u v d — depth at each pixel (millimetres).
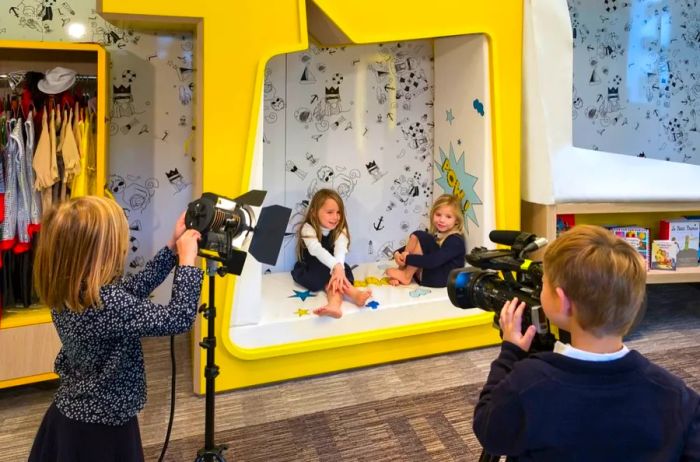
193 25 2086
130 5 1875
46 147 2039
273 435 1857
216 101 1985
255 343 2143
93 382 1205
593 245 957
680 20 3371
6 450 1780
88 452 1211
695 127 3496
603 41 3215
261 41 2016
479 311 2494
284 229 1524
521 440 912
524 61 2520
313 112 2768
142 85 2607
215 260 1420
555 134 2521
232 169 2035
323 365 2258
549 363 929
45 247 1171
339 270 2387
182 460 1723
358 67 2812
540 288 1129
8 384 2043
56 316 1220
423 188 3037
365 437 1845
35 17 2428
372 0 2184
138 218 2689
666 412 874
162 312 1218
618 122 3318
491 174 2518
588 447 875
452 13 2330
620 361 907
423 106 2961
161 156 2680
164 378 2258
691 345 2584
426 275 2627
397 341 2359
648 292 3385
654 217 2969
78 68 2445
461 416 1963
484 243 2545
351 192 2900
